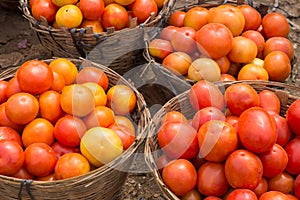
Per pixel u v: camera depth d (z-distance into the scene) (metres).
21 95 1.30
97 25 1.52
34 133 1.29
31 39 1.82
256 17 1.58
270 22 1.59
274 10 1.83
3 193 1.29
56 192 1.26
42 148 1.27
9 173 1.25
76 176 1.24
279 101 1.39
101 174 1.26
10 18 1.88
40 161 1.26
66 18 1.47
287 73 1.52
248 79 1.48
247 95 1.31
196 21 1.54
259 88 1.41
